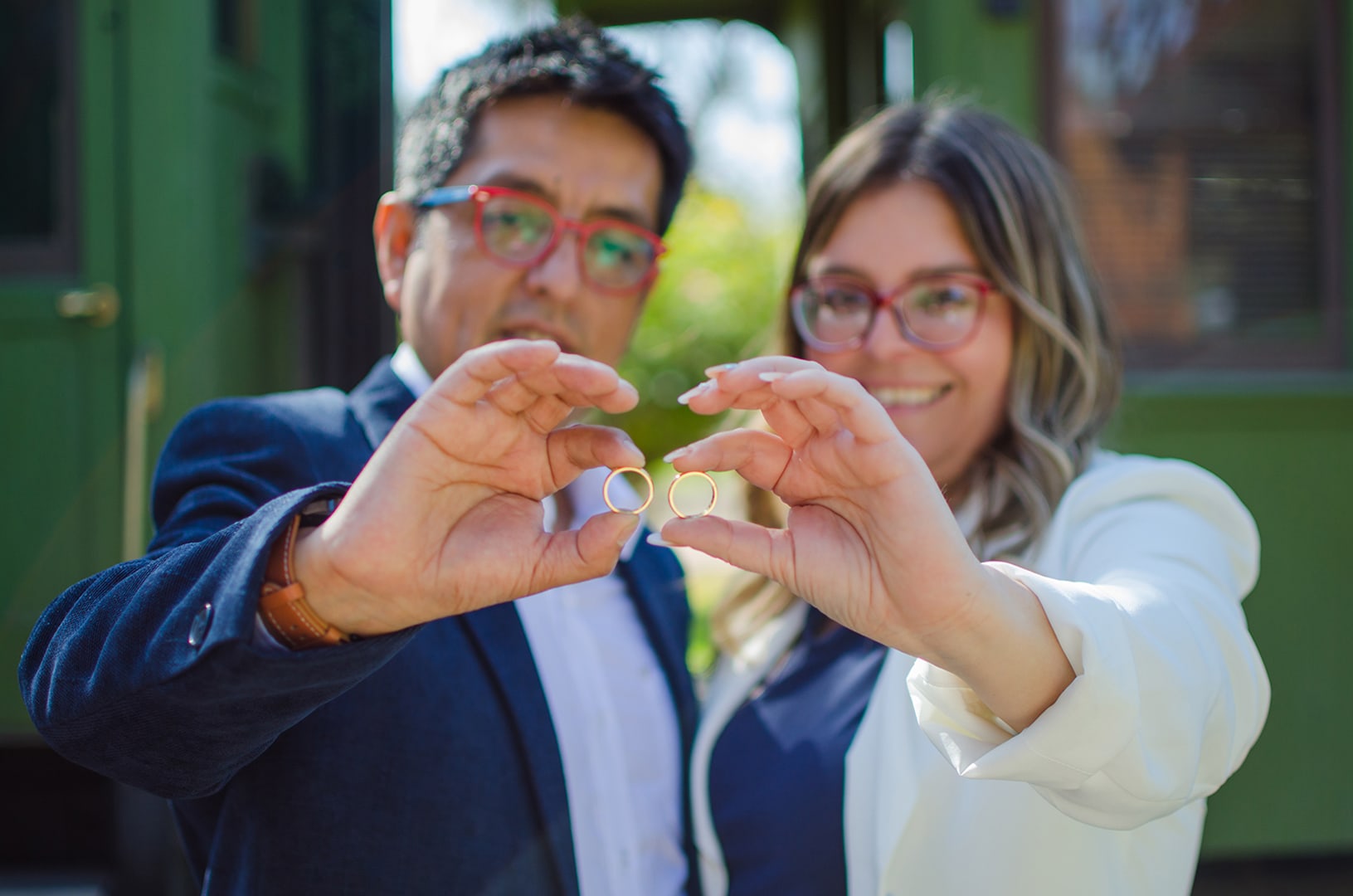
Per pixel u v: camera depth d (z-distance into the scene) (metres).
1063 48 3.05
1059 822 1.26
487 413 0.87
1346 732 2.90
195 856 1.42
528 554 0.90
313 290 3.08
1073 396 1.61
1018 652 0.95
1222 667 1.07
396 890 1.24
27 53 2.78
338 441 1.45
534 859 1.32
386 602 0.88
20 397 2.76
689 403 0.93
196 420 1.42
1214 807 2.86
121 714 0.94
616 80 1.64
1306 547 2.93
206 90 2.78
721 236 7.67
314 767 1.25
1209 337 3.08
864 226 1.65
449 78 1.67
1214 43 3.06
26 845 2.71
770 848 1.49
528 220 1.60
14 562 2.74
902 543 0.92
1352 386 2.96
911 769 1.36
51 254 2.79
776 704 1.62
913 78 3.17
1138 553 1.24
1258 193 3.08
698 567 5.01
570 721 1.49
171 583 0.94
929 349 1.60
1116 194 3.07
